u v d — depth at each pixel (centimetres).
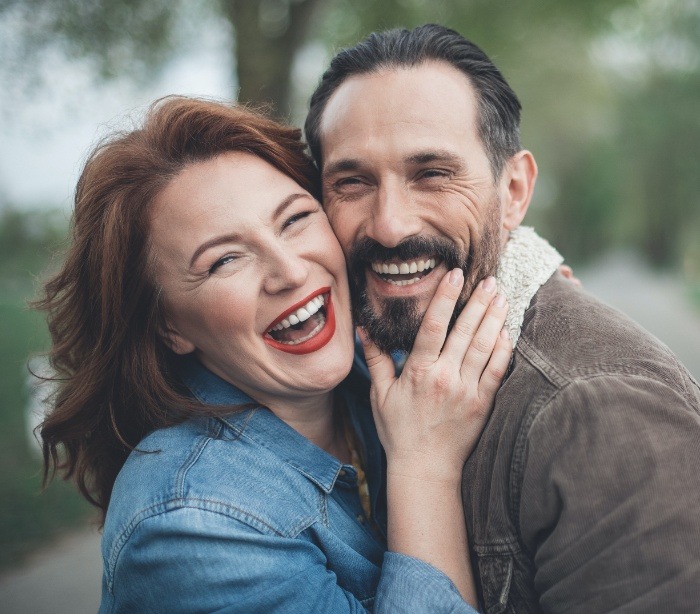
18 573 367
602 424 118
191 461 144
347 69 160
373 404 159
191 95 175
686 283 2420
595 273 3131
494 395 147
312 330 168
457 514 143
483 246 159
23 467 483
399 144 149
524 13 859
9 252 1605
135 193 151
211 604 130
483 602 142
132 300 157
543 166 3350
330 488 155
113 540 141
